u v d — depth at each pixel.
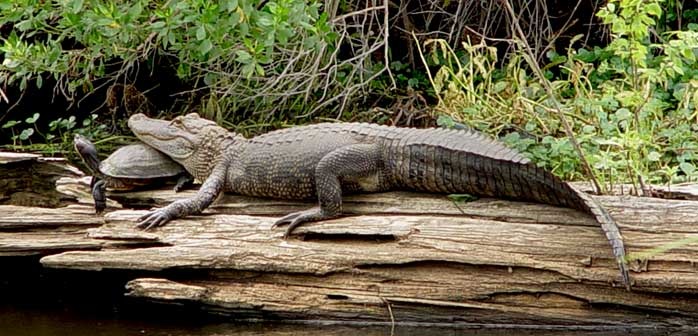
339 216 9.51
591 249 8.70
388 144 9.66
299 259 9.13
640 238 8.63
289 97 14.72
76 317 9.71
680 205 8.80
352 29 16.16
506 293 8.83
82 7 11.98
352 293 9.05
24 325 9.44
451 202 9.45
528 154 11.23
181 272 9.39
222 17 11.73
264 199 10.07
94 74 14.89
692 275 8.45
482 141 9.50
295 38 13.34
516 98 12.60
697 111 11.48
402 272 9.01
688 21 15.21
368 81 13.96
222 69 15.02
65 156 14.52
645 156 10.54
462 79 13.67
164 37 12.02
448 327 8.96
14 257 10.77
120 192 10.45
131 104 16.08
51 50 13.06
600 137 11.20
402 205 9.52
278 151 9.90
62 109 17.23
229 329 9.08
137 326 9.31
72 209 10.34
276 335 8.79
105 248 9.64
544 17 15.66
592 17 15.62
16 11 11.98
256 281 9.27
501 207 9.27
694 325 8.62
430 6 16.30
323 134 9.90
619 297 8.64
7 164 11.16
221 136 10.32
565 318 8.77
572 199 8.91
